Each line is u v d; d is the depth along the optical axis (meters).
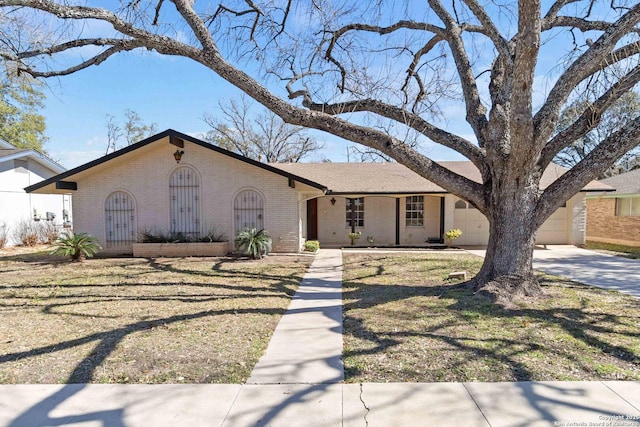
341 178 16.67
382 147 6.82
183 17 6.93
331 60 9.27
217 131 32.88
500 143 6.30
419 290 7.12
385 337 4.57
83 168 12.07
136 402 3.10
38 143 27.03
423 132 7.37
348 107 8.00
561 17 7.70
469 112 7.23
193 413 2.93
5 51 6.75
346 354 4.07
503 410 2.90
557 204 6.29
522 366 3.68
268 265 10.55
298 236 12.97
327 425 2.75
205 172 12.92
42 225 17.84
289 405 3.02
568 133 6.42
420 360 3.86
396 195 15.30
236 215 13.02
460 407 2.95
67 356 4.05
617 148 5.80
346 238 16.52
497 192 6.49
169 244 12.39
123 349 4.23
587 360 3.82
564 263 10.80
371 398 3.11
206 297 6.78
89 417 2.89
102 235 12.98
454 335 4.57
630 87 5.91
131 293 7.11
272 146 33.09
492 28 6.30
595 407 2.93
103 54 7.28
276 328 5.00
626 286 7.50
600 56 5.57
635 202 15.88
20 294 7.05
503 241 6.45
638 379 3.40
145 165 12.91
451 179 6.78
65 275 9.03
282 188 12.88
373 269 9.84
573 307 5.78
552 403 2.99
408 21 8.37
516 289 6.26
